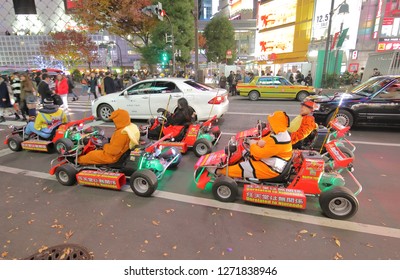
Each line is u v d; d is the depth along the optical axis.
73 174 4.15
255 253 2.64
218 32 37.00
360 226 3.04
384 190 3.89
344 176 4.40
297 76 17.48
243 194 3.45
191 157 5.53
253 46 51.44
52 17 76.44
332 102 7.33
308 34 26.03
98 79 15.05
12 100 10.91
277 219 3.21
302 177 3.30
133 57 69.56
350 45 24.33
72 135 5.88
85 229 3.08
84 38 40.66
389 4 23.78
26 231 3.07
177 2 19.83
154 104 8.18
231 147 3.64
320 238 2.85
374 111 7.08
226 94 8.30
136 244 2.80
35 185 4.32
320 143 4.46
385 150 5.67
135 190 3.85
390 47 24.72
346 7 15.30
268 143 3.28
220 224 3.13
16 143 6.08
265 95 14.41
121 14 17.47
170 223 3.17
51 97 8.98
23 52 69.31
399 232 2.92
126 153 4.05
